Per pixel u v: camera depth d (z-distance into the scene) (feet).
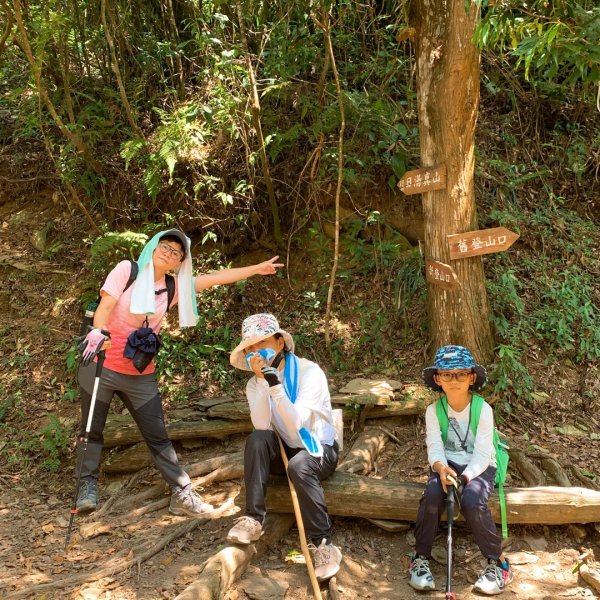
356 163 18.94
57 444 14.80
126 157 17.40
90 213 20.36
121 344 12.48
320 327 17.54
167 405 15.99
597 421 15.03
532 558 11.20
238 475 13.73
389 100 19.49
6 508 13.33
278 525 11.60
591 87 19.95
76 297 18.84
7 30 18.29
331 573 10.27
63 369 17.25
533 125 21.26
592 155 20.74
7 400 16.31
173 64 20.70
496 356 15.62
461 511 10.59
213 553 11.21
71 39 20.61
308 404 11.08
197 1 19.57
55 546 11.87
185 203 19.25
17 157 21.44
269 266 13.44
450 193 15.01
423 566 10.58
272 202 18.48
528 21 11.85
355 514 11.67
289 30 19.34
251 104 18.34
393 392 15.23
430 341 15.93
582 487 12.40
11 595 10.24
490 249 14.64
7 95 22.48
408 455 14.10
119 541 11.85
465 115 14.60
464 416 11.30
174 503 12.80
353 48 20.35
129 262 12.54
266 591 10.11
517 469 13.25
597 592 10.34
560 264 18.51
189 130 18.10
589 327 16.70
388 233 18.98
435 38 14.49
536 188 20.33
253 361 11.05
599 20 11.10
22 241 20.52
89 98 19.83
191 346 17.11
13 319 18.67
